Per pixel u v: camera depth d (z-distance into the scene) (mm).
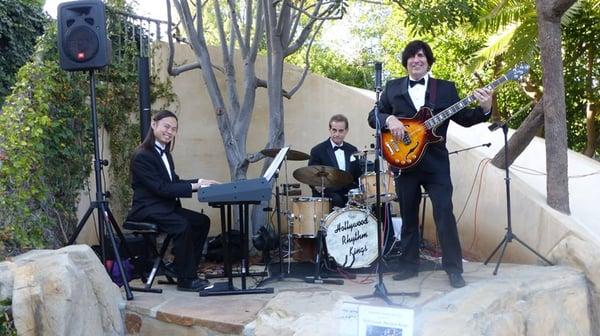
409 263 4699
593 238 4863
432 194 4301
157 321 4020
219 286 4633
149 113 5789
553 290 4336
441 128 4309
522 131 5539
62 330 3408
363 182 5117
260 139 7078
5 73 8883
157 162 4684
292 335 3424
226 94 6965
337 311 3518
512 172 5738
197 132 6918
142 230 4578
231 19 6336
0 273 3562
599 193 5934
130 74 6461
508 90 11375
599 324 4562
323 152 5863
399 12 10930
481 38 10805
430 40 11016
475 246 5762
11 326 3451
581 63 11039
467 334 3396
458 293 4047
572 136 11781
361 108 6949
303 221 4969
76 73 5672
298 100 7125
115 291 4164
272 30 6023
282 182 7031
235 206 6613
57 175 5328
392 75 14789
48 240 5098
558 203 5160
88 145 5848
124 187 6410
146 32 6668
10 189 4543
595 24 9953
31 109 4809
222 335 3750
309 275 5070
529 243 5156
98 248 5230
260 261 6020
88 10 4359
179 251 4613
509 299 4016
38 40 5520
